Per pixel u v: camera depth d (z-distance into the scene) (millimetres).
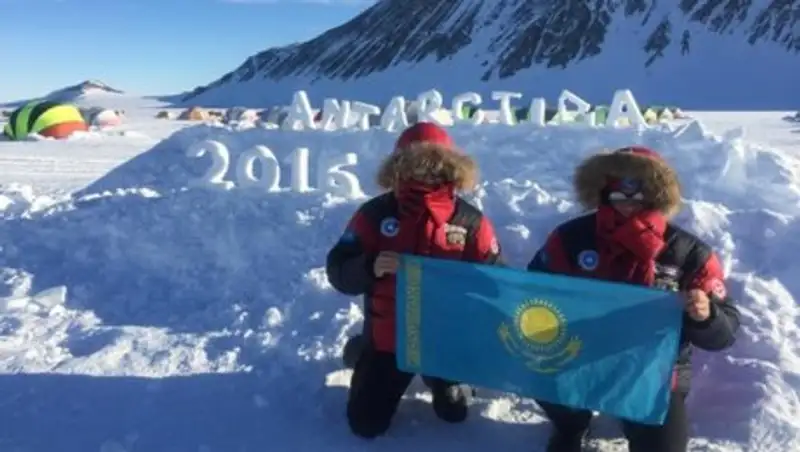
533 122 9016
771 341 5148
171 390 5203
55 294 6730
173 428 4777
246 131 10008
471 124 9008
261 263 6742
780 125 44031
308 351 5598
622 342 4246
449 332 4488
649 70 136500
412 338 4543
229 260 6887
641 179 4375
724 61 134875
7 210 8641
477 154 8258
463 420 4883
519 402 5148
